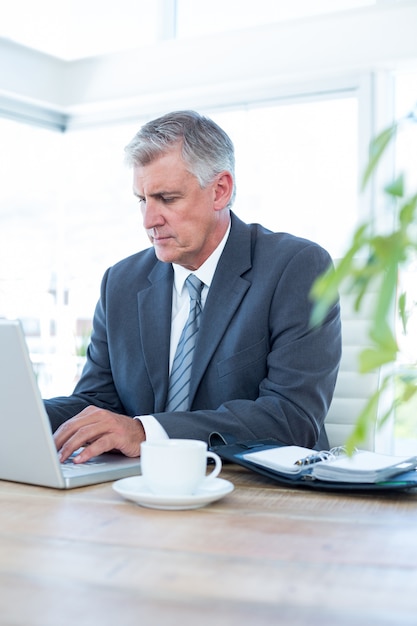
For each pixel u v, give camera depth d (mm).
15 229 4188
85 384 1945
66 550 809
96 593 674
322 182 3650
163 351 1829
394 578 719
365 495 1119
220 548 820
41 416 1114
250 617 617
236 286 1798
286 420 1554
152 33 4109
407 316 657
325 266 1797
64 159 4434
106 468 1239
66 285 4387
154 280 1918
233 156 1879
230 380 1749
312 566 756
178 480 1015
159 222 1787
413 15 3344
